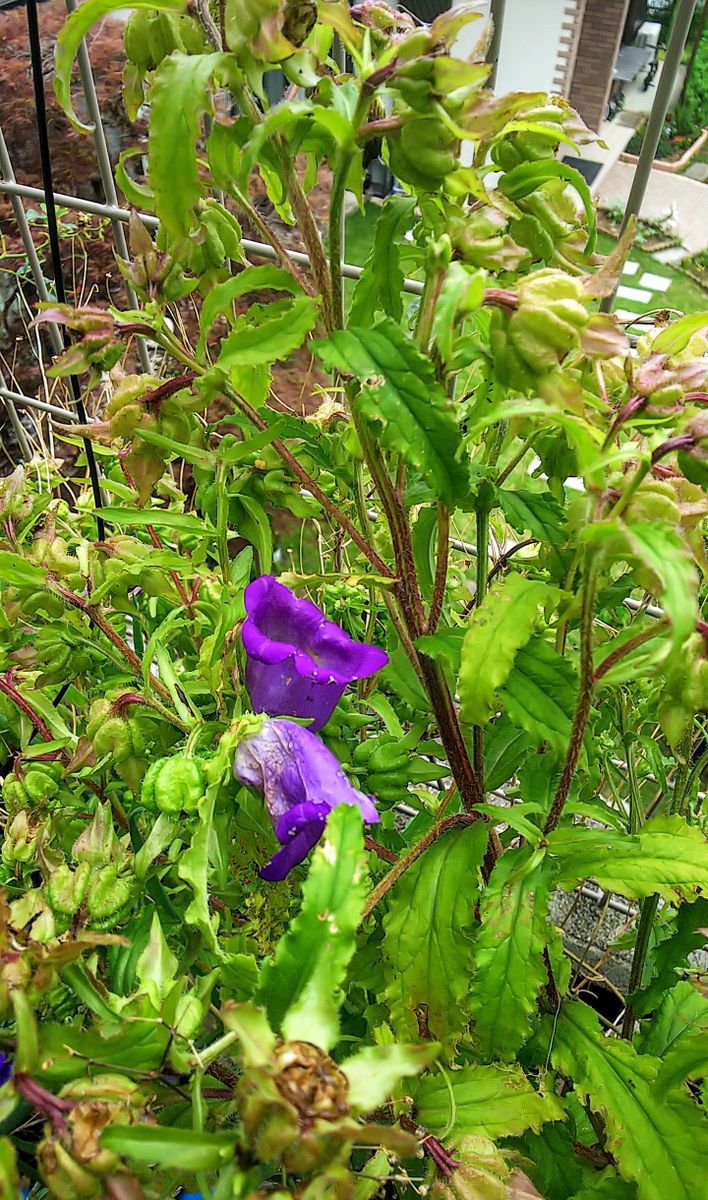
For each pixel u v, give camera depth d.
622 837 0.29
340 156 0.24
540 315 0.22
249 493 0.36
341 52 0.39
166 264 0.29
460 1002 0.31
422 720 0.37
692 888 0.29
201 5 0.26
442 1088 0.31
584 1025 0.34
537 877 0.30
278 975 0.20
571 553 0.32
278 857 0.29
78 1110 0.20
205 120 0.45
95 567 0.35
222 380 0.29
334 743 0.36
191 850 0.26
